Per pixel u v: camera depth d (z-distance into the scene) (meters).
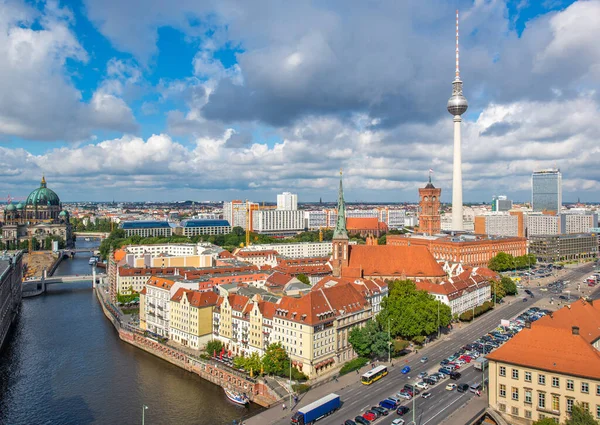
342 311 176.25
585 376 108.56
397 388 144.38
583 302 151.12
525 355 119.88
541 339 121.75
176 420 143.25
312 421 123.25
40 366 189.50
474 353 173.75
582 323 139.88
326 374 162.25
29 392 164.62
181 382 173.50
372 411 126.06
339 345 173.25
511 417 120.50
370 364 166.88
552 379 114.06
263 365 161.25
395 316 186.75
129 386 169.62
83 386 169.62
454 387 141.88
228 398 157.50
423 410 127.56
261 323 178.00
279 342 170.50
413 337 188.12
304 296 170.50
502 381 122.06
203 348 197.00
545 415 114.69
